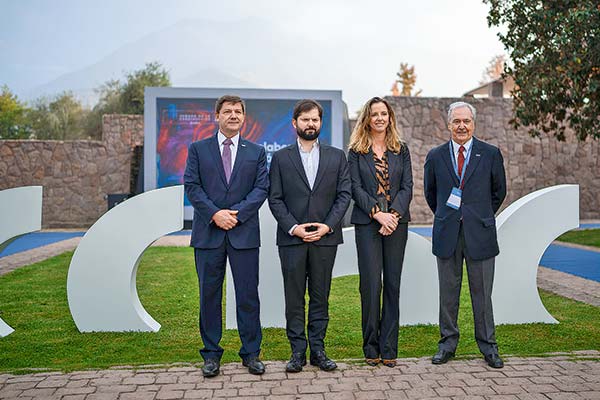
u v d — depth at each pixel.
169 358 4.04
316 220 3.69
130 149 15.63
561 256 9.77
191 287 6.85
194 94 14.12
